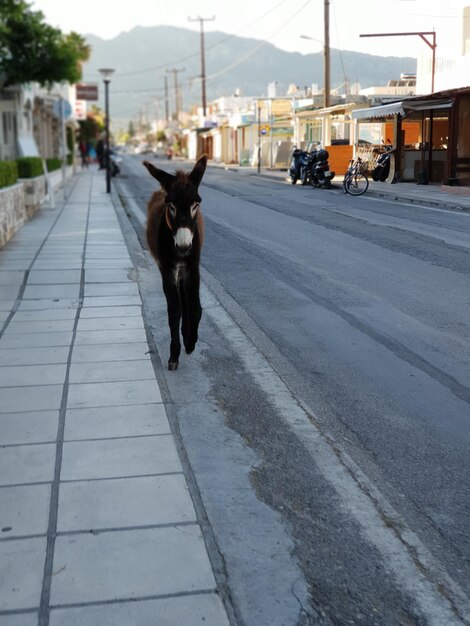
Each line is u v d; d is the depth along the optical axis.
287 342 6.73
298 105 45.16
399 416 4.99
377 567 3.24
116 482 3.86
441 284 9.08
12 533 3.36
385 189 24.11
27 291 8.82
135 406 4.97
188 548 3.24
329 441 4.57
